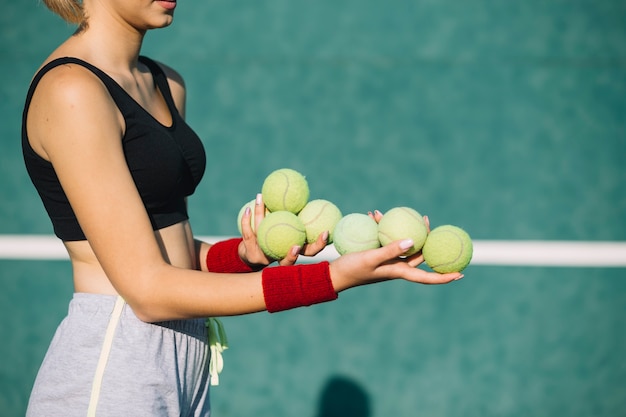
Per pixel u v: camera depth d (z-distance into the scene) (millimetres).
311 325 4750
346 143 6219
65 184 1817
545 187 5883
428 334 4684
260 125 6344
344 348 4594
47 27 6824
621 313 4852
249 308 1817
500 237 5469
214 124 6348
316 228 2096
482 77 6676
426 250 1933
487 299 4930
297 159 6086
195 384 2158
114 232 1799
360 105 6516
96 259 2016
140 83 2146
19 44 6703
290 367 4473
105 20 2020
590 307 4883
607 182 5922
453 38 6977
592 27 6949
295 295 1803
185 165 2127
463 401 4285
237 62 6816
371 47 6957
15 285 4977
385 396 4301
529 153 6121
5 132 6062
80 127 1789
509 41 6914
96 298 1987
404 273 1806
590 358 4562
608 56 6789
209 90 6594
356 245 1979
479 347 4613
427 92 6602
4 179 5785
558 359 4555
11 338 4621
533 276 5078
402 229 1908
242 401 4266
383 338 4660
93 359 1925
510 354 4574
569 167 6020
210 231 5496
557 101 6461
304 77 6719
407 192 5824
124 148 1937
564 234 5504
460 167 6023
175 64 6766
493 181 5918
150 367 1954
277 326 4746
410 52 6910
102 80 1886
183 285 1806
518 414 4234
